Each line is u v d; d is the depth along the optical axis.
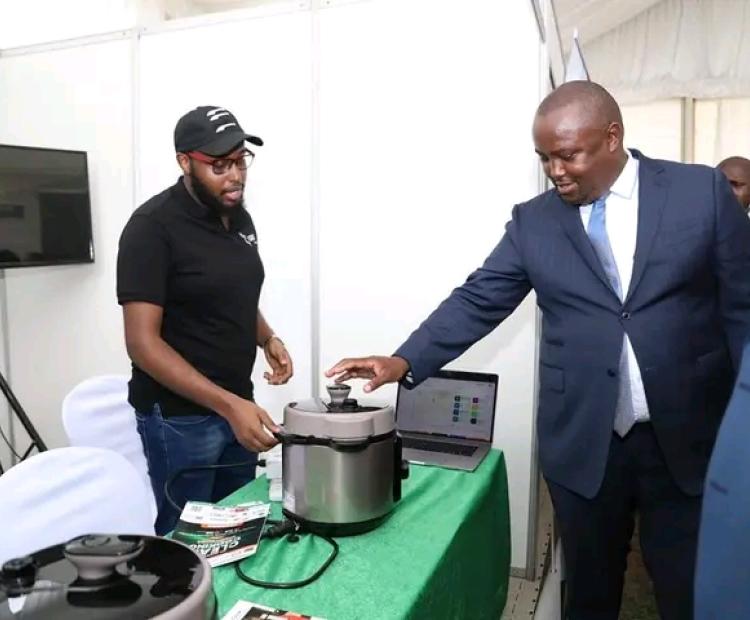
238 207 1.63
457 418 1.85
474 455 1.63
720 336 1.31
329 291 2.20
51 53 2.56
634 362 1.29
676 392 1.26
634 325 1.25
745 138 5.26
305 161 2.19
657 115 5.43
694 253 1.22
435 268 2.07
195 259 1.52
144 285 1.44
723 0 5.14
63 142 2.58
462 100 1.99
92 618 0.51
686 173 1.27
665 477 1.34
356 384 2.13
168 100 2.37
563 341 1.35
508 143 1.95
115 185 2.50
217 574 0.95
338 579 0.95
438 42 2.01
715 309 1.30
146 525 1.21
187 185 1.57
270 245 2.26
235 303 1.60
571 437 1.37
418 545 1.07
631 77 5.39
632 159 1.31
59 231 2.45
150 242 1.46
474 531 1.30
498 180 1.97
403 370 1.43
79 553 0.58
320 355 2.23
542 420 1.44
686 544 1.35
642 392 1.30
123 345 2.55
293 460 1.09
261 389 2.30
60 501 1.10
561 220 1.35
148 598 0.54
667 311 1.24
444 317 1.50
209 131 1.47
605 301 1.29
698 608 0.69
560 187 1.28
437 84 2.02
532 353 1.97
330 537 1.08
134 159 2.45
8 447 2.82
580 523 1.43
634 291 1.25
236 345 1.62
